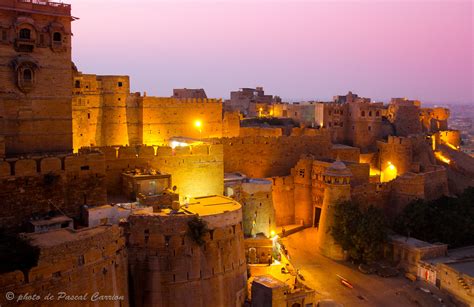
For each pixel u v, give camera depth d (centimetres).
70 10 5484
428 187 9069
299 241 8025
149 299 4772
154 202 5378
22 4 5169
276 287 5212
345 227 7388
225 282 5188
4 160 4491
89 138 7769
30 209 4616
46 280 3612
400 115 11875
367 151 10912
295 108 11906
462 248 7819
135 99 8094
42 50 5319
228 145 8288
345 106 11219
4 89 5109
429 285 6781
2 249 3622
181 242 4891
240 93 15125
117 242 4375
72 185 4903
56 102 5447
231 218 5312
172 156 6234
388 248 7581
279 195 8438
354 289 6538
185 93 11869
